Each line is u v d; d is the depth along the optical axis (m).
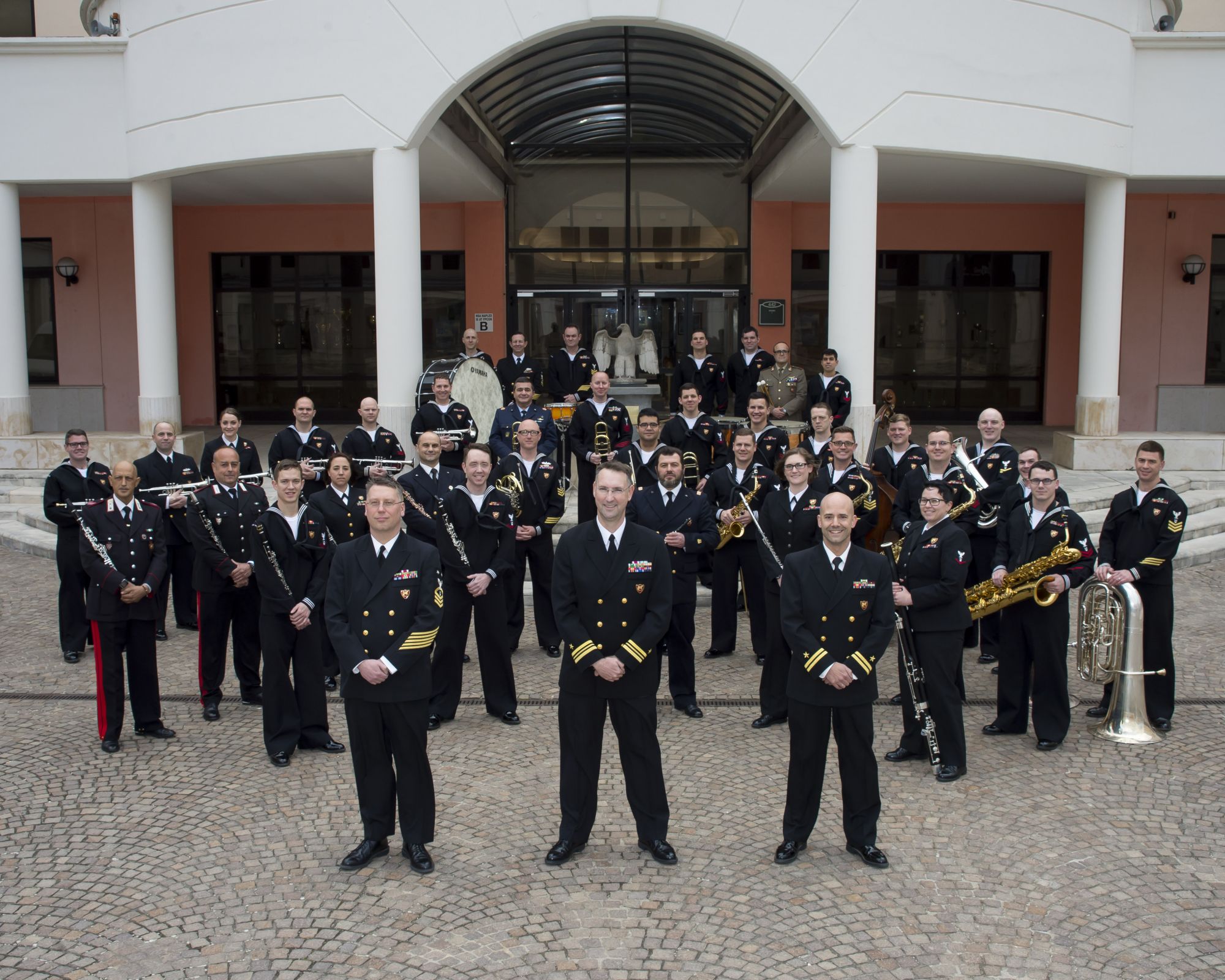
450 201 19.05
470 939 4.70
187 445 15.55
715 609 8.80
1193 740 7.07
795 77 12.59
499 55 12.43
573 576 5.41
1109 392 15.08
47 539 12.72
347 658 5.27
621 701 5.38
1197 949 4.62
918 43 12.70
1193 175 14.44
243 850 5.54
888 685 8.21
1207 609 10.19
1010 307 20.14
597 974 4.43
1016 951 4.60
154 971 4.46
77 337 18.86
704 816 5.95
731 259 18.97
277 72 12.88
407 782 5.29
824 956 4.56
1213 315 18.89
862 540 8.23
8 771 6.58
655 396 15.66
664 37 13.86
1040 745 6.91
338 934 4.74
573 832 5.40
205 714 7.54
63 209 18.61
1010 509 8.42
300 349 20.22
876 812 5.41
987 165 14.85
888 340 20.17
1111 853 5.50
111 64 14.46
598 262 18.94
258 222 19.75
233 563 7.30
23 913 4.93
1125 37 13.91
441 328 19.56
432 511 8.38
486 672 7.41
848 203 12.81
